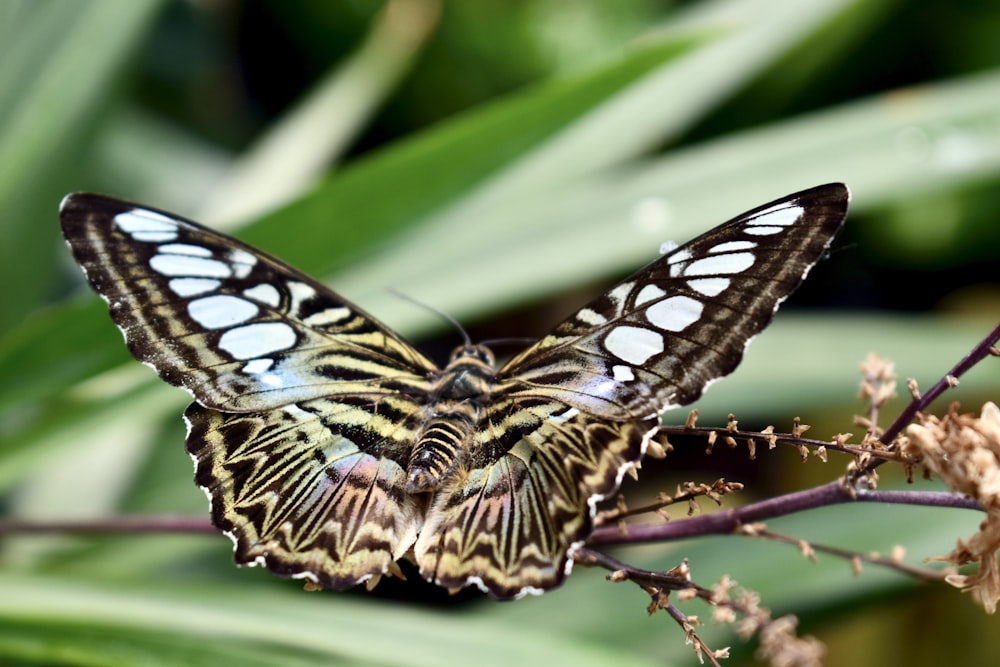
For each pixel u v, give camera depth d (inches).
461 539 19.7
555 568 19.5
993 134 23.0
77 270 26.0
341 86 25.9
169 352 20.1
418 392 20.4
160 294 20.1
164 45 29.9
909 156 23.0
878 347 23.5
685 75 24.1
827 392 23.2
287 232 21.4
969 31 27.8
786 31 24.2
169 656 20.8
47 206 23.2
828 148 23.2
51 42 23.2
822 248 19.5
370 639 21.0
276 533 19.9
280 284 20.2
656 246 22.9
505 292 22.9
